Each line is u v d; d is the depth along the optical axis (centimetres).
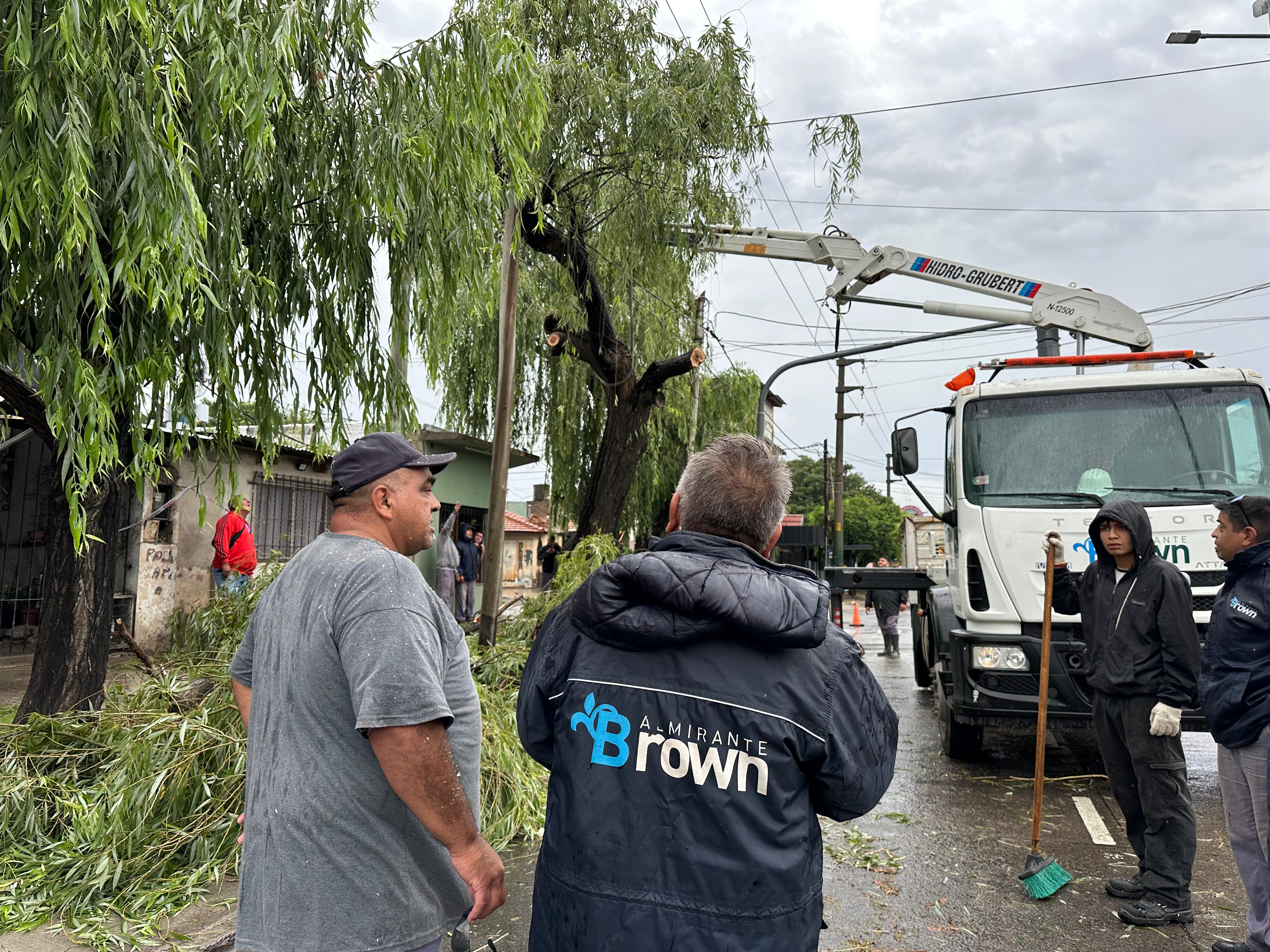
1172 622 378
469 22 520
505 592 3030
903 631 2242
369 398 566
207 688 512
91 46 369
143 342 432
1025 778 635
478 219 571
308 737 182
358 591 184
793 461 7950
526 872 436
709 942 152
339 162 527
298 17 459
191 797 416
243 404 539
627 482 1241
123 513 556
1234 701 331
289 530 1294
